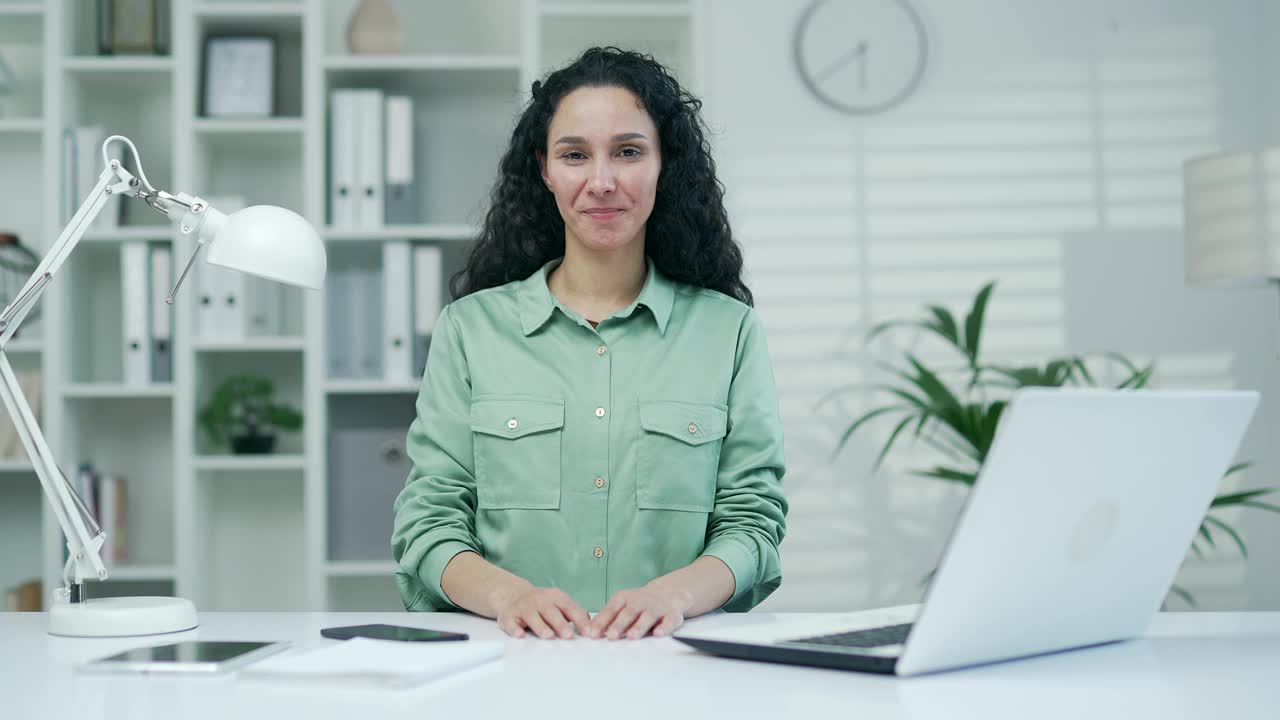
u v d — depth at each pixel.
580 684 0.81
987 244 3.21
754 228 3.18
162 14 3.09
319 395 2.89
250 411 2.92
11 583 3.11
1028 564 0.81
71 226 1.16
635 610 1.07
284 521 3.13
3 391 1.14
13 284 2.95
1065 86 3.24
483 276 1.63
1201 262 2.65
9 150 3.16
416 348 2.95
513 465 1.44
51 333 2.90
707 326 1.51
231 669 0.86
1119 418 0.81
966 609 0.80
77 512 1.14
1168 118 3.24
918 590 3.14
